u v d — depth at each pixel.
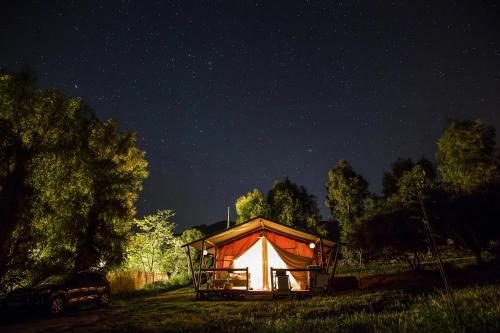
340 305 11.76
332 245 20.22
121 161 22.52
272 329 7.95
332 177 43.97
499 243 22.97
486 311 6.76
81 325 11.20
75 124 18.70
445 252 34.09
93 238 19.86
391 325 7.21
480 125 31.17
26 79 16.75
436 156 33.94
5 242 15.69
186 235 39.12
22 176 16.34
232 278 18.62
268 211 37.34
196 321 10.53
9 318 13.60
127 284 27.02
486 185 23.69
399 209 24.28
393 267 30.45
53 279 17.86
